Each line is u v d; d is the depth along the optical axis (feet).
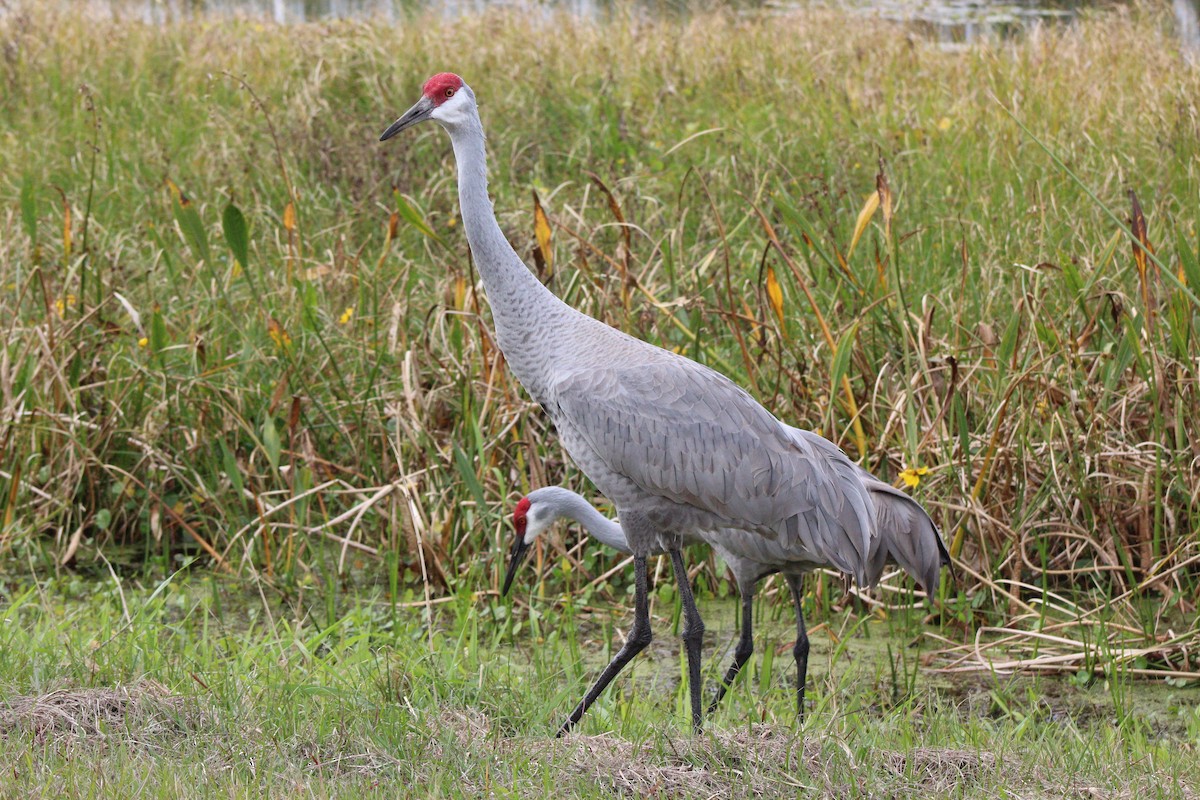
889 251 34.83
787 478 26.23
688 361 27.04
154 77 67.92
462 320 40.09
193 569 37.40
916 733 26.32
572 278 39.78
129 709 23.75
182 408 40.19
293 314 42.22
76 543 36.50
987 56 67.82
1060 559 35.99
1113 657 30.22
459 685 27.30
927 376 36.22
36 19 73.41
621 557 37.27
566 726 25.62
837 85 65.10
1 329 40.27
